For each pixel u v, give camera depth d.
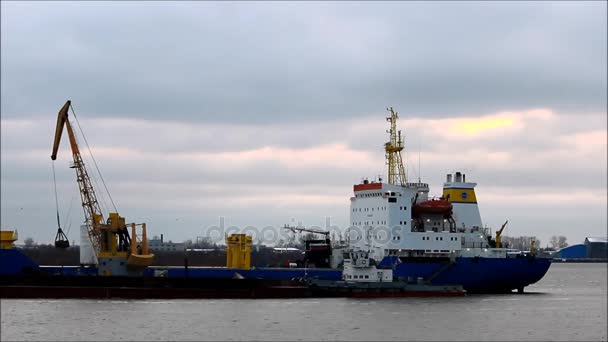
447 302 138.25
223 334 103.81
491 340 105.38
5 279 133.12
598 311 137.75
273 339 101.44
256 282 140.12
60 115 141.12
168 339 100.56
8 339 99.88
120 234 139.88
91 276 135.12
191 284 137.62
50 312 119.25
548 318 126.44
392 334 106.25
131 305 127.81
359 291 140.62
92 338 100.69
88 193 141.62
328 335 104.25
